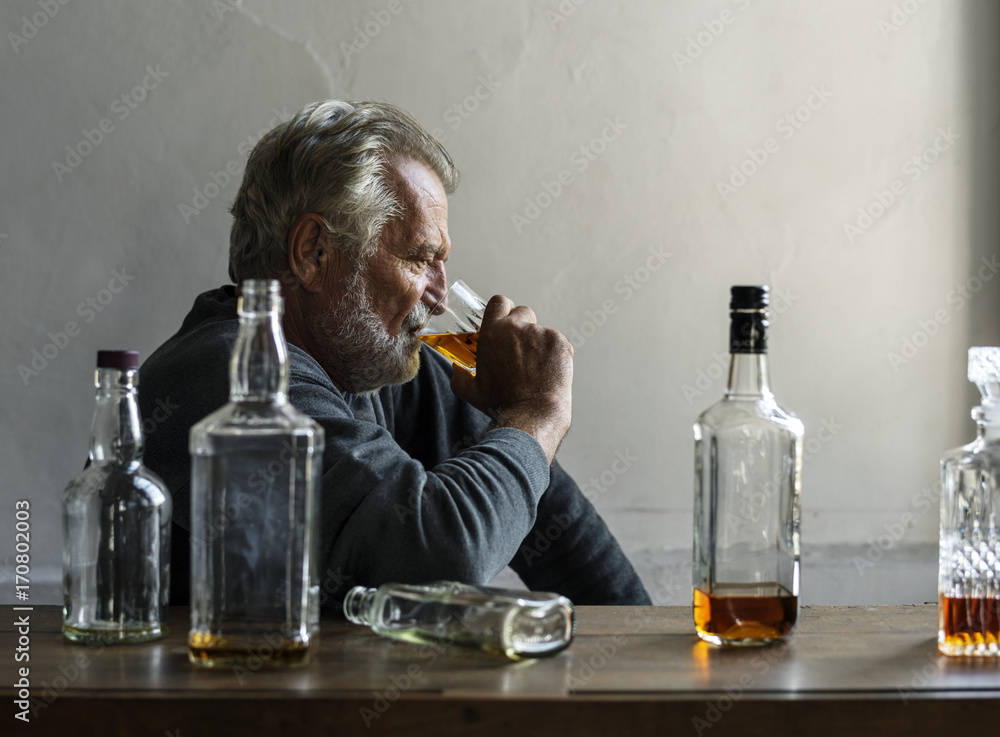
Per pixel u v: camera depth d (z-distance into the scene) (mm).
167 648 719
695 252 2195
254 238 1157
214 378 1008
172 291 2027
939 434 2287
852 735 596
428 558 824
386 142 1126
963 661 692
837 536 2266
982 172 2283
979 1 2268
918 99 2262
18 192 1976
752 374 738
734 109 2199
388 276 1130
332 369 1183
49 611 877
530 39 2129
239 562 655
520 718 586
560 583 1385
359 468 848
